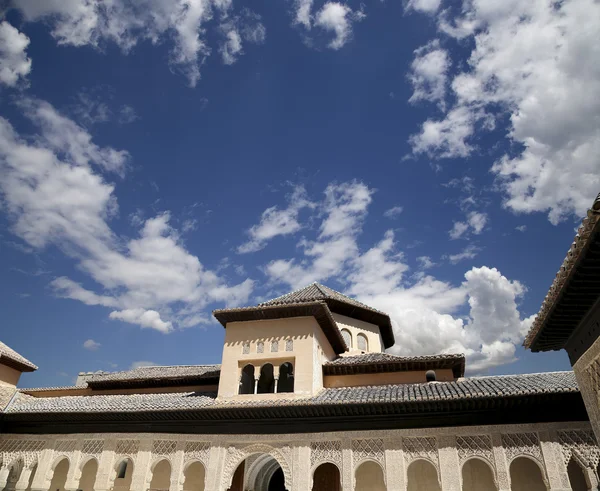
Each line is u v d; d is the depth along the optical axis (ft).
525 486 37.91
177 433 42.88
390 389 41.68
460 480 34.63
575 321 23.85
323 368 49.03
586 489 37.45
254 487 49.42
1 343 54.70
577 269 19.61
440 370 47.73
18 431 48.06
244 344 46.78
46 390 59.93
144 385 56.39
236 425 41.68
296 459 38.75
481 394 35.24
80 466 44.32
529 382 37.99
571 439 34.06
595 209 16.42
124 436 44.27
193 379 53.72
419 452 36.55
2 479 45.96
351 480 36.58
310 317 46.70
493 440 35.50
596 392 23.38
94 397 51.88
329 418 39.68
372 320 63.26
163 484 47.44
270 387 52.29
